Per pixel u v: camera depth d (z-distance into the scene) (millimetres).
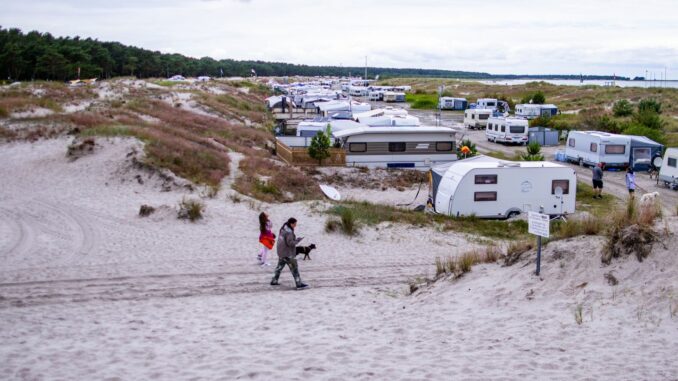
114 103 40688
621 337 7078
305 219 19531
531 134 45531
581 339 7152
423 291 10875
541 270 9734
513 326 7973
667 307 7633
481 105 70250
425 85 151125
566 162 37656
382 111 49500
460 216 21438
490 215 21812
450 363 6457
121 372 6348
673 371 5922
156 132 29797
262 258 14062
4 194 20812
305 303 10641
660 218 9977
